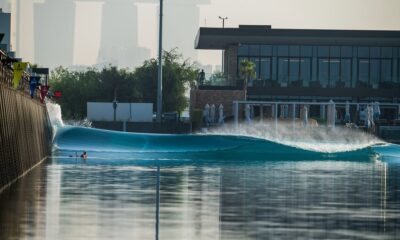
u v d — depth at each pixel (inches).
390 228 3410.4
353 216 3703.3
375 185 5083.7
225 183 5073.8
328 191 4670.3
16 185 4753.9
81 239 3085.6
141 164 6702.8
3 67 4827.8
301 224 3469.5
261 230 3321.9
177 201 4124.0
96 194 4355.3
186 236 3184.1
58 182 4953.3
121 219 3518.7
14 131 5167.3
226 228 3353.8
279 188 4798.2
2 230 3223.4
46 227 3297.2
